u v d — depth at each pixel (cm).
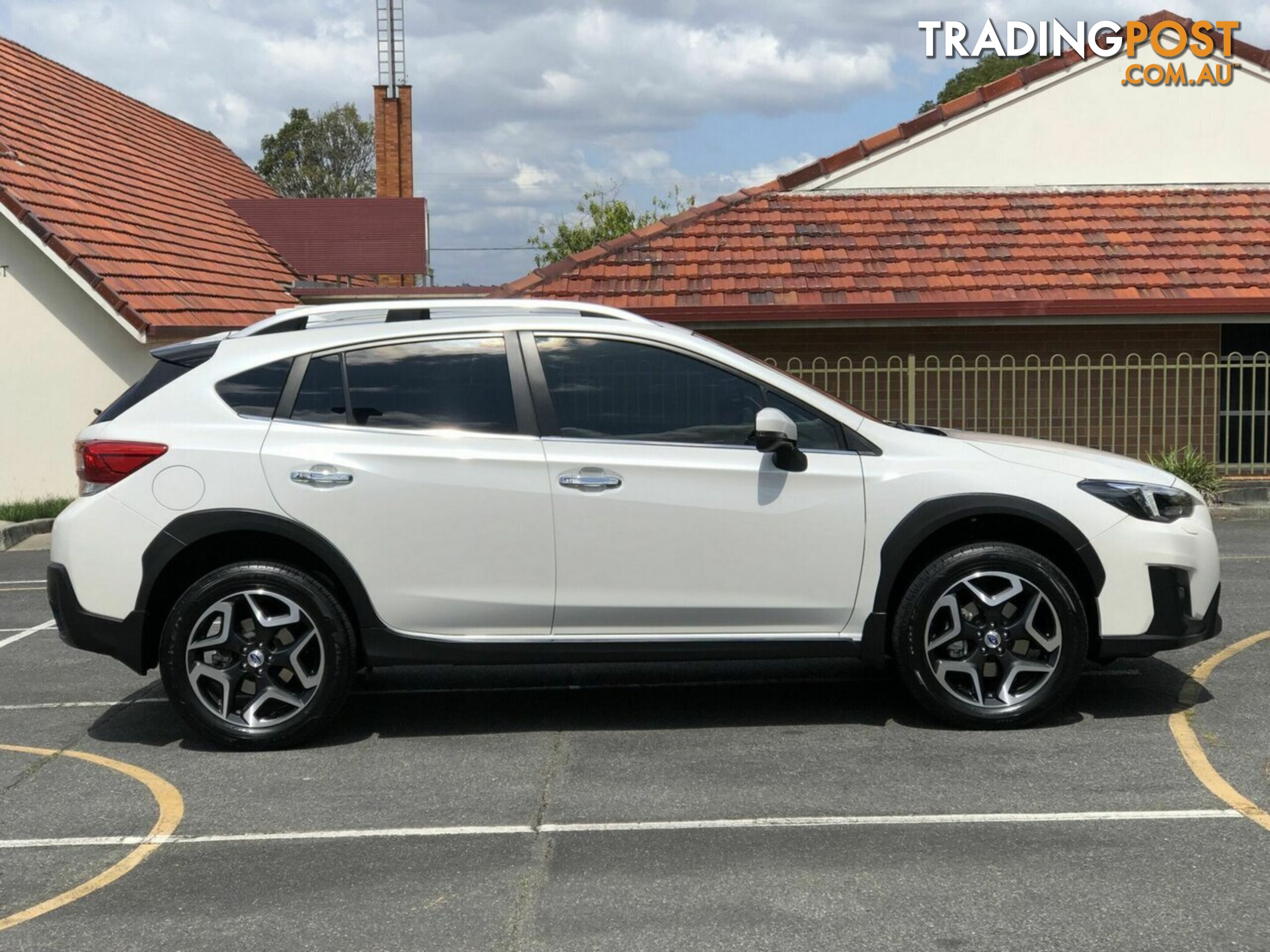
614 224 4050
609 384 575
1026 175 1806
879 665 575
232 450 562
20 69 2117
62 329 1538
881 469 567
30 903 412
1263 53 1769
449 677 701
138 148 2242
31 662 776
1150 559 565
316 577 570
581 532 562
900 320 1559
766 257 1661
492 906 399
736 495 563
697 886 410
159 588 574
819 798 491
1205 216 1711
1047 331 1658
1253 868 414
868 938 370
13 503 1542
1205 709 600
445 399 573
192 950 375
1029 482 566
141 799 512
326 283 2364
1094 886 402
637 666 721
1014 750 544
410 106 3622
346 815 487
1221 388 1683
